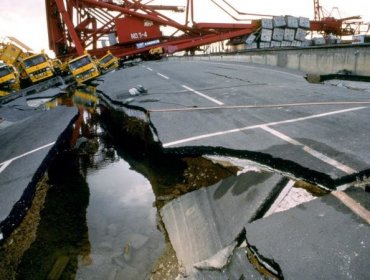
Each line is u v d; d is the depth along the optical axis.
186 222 3.45
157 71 20.34
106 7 42.56
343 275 1.93
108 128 8.97
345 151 3.59
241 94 8.36
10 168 5.30
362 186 2.88
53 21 42.06
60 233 3.93
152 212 4.23
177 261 3.04
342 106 5.88
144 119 7.52
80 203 4.77
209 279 2.54
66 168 6.24
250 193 3.17
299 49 13.54
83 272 3.24
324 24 53.47
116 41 48.88
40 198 4.59
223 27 46.06
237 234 2.75
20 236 3.68
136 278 3.04
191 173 4.71
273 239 2.35
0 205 3.81
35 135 7.21
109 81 17.42
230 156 4.27
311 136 4.29
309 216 2.49
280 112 5.91
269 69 15.00
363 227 2.24
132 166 6.12
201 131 5.25
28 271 3.27
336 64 10.86
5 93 18.66
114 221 4.17
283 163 3.60
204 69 18.33
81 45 40.97
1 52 23.06
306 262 2.07
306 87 8.70
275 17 45.22
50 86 22.22
